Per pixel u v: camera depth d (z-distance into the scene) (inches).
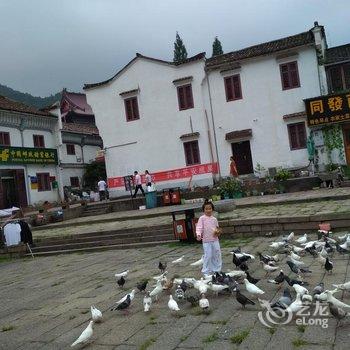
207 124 1090.7
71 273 463.5
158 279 317.1
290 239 417.4
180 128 1118.4
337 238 423.2
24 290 411.8
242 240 503.8
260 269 349.4
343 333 205.9
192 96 1102.4
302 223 491.5
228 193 906.1
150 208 963.3
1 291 425.1
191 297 273.3
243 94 1058.1
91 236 668.7
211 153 1087.6
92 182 1502.2
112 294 339.0
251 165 1063.6
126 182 1142.3
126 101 1179.3
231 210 658.2
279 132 1029.8
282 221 501.0
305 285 275.3
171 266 414.3
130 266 449.7
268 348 200.1
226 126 1075.9
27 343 254.5
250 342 209.0
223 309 260.5
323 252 343.6
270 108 1036.5
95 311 269.4
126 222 770.2
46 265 553.6
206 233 350.6
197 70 1093.1
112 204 1037.8
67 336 255.3
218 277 291.7
